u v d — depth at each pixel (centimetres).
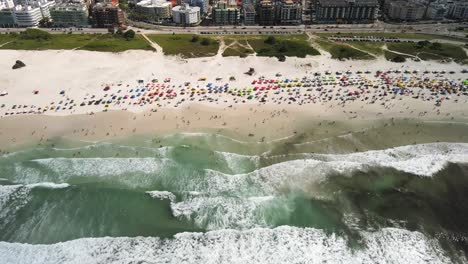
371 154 7331
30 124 8388
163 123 8431
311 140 7775
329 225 5712
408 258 5184
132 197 6191
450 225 5716
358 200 6181
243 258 5178
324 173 6762
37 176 6644
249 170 6850
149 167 6888
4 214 5838
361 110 9088
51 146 7556
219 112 8950
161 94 9806
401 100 9588
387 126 8375
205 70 11431
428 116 8838
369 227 5672
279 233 5562
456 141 7850
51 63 11800
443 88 10212
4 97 9606
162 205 6047
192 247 5331
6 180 6525
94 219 5769
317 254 5244
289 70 11525
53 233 5528
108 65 11719
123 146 7525
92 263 5078
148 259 5147
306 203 6122
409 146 7638
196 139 7775
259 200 6153
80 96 9706
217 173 6731
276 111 9006
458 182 6600
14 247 5291
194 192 6297
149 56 12581
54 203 6050
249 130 8138
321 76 11088
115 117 8675
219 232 5566
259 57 12462
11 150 7412
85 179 6581
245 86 10381
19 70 11256
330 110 9075
